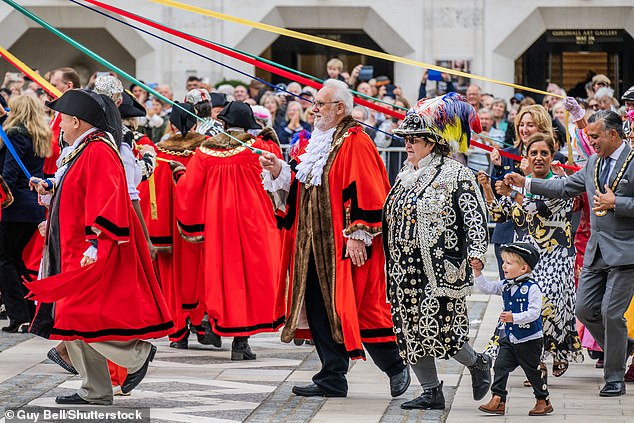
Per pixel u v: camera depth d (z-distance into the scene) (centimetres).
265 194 1695
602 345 1481
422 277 1298
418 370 1339
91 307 1288
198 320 1750
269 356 1694
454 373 1549
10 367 1581
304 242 1408
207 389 1455
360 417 1308
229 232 1664
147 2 3819
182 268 1739
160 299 1331
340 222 1391
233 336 1645
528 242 1481
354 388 1470
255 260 1664
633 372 1522
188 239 1688
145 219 1744
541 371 1327
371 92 2816
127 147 1378
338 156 1396
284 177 1430
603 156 1430
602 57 3950
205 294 1675
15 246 1852
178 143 1770
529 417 1316
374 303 1388
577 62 3966
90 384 1343
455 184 1289
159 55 3825
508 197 1505
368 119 2723
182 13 3812
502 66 3806
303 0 3825
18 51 4234
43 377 1515
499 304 2100
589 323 1466
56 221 1315
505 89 3800
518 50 3825
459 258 1295
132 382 1341
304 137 1842
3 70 4247
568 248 1491
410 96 3834
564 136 2203
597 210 1412
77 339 1289
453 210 1290
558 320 1483
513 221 1500
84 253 1285
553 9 3797
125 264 1302
